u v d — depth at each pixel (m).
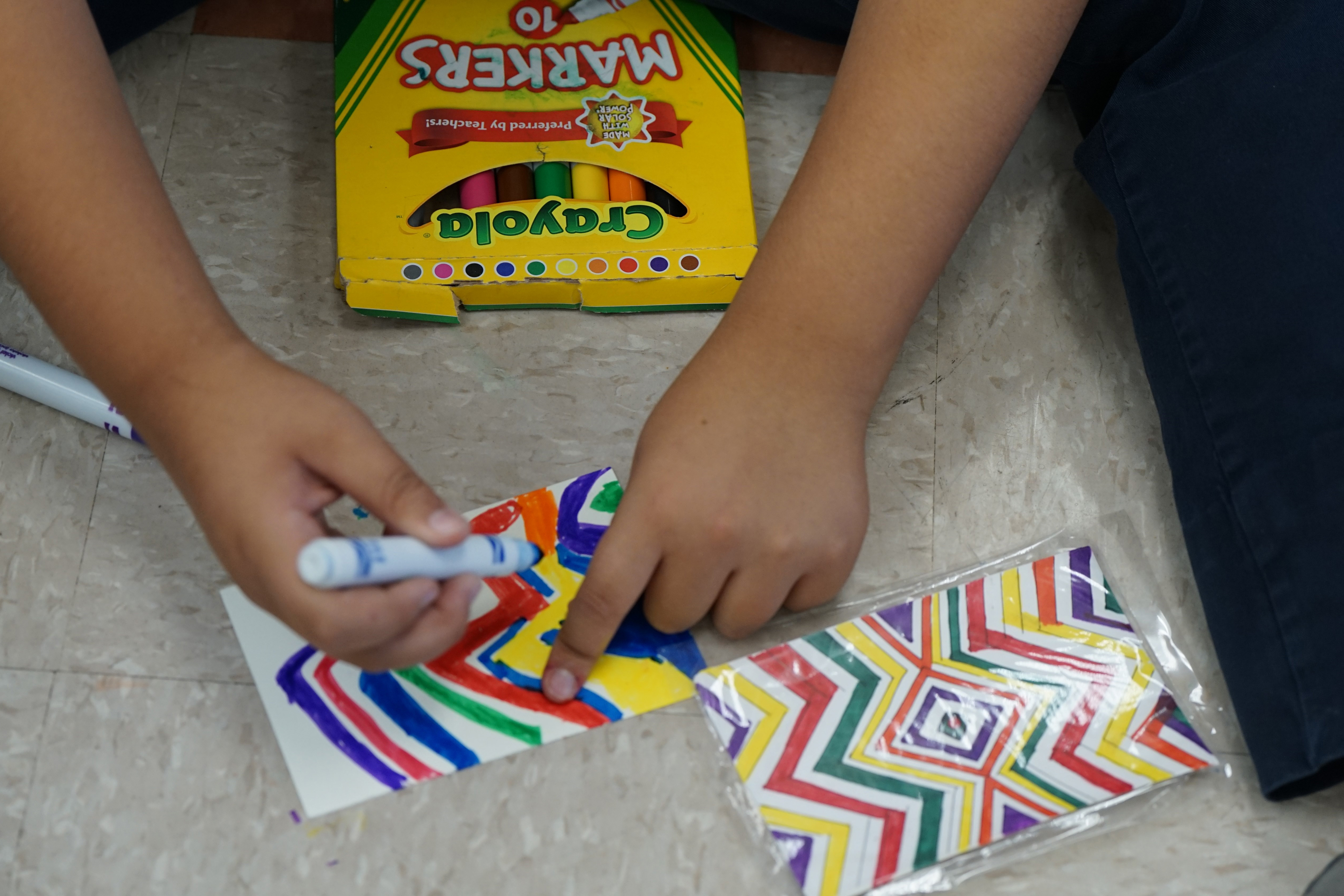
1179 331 0.67
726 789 0.63
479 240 0.76
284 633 0.66
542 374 0.76
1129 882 0.61
